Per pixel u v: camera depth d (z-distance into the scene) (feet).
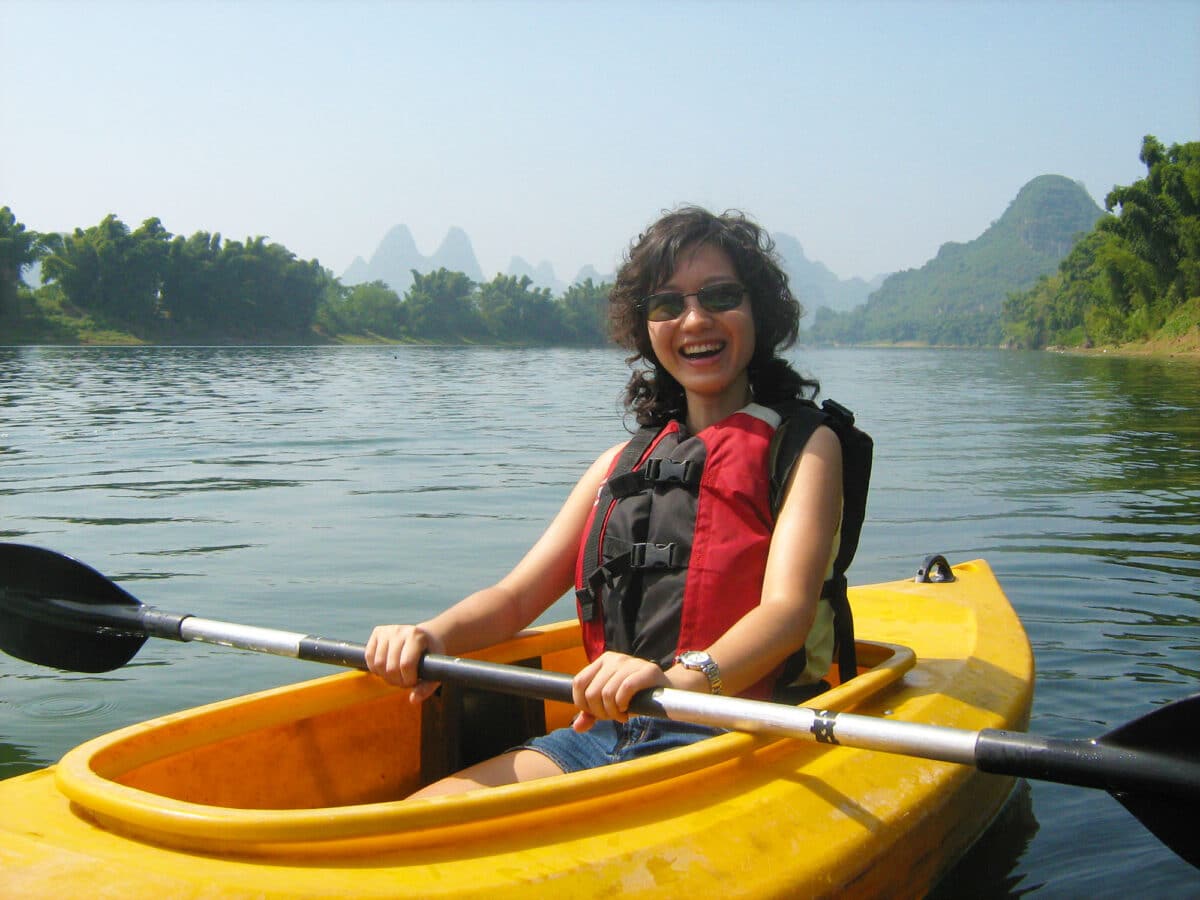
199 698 11.93
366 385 77.46
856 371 121.90
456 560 18.47
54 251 231.09
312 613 15.02
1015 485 27.43
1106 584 16.67
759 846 5.84
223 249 267.18
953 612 10.85
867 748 5.75
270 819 5.11
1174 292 205.26
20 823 5.43
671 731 6.75
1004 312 492.54
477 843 5.42
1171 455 33.73
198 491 26.20
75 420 45.27
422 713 7.89
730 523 7.20
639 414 8.43
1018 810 9.19
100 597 8.23
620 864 5.42
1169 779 5.30
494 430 42.22
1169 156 206.90
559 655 9.12
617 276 8.43
